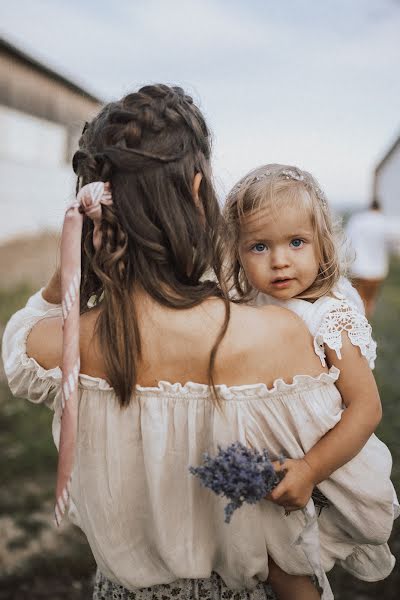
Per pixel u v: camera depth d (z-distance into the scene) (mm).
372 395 1297
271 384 1222
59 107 15672
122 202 1182
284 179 1481
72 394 1183
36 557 3090
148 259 1190
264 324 1210
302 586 1363
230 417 1193
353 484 1294
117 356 1187
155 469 1215
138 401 1220
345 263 1629
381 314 8469
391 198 21703
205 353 1181
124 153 1174
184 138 1201
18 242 12883
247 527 1248
